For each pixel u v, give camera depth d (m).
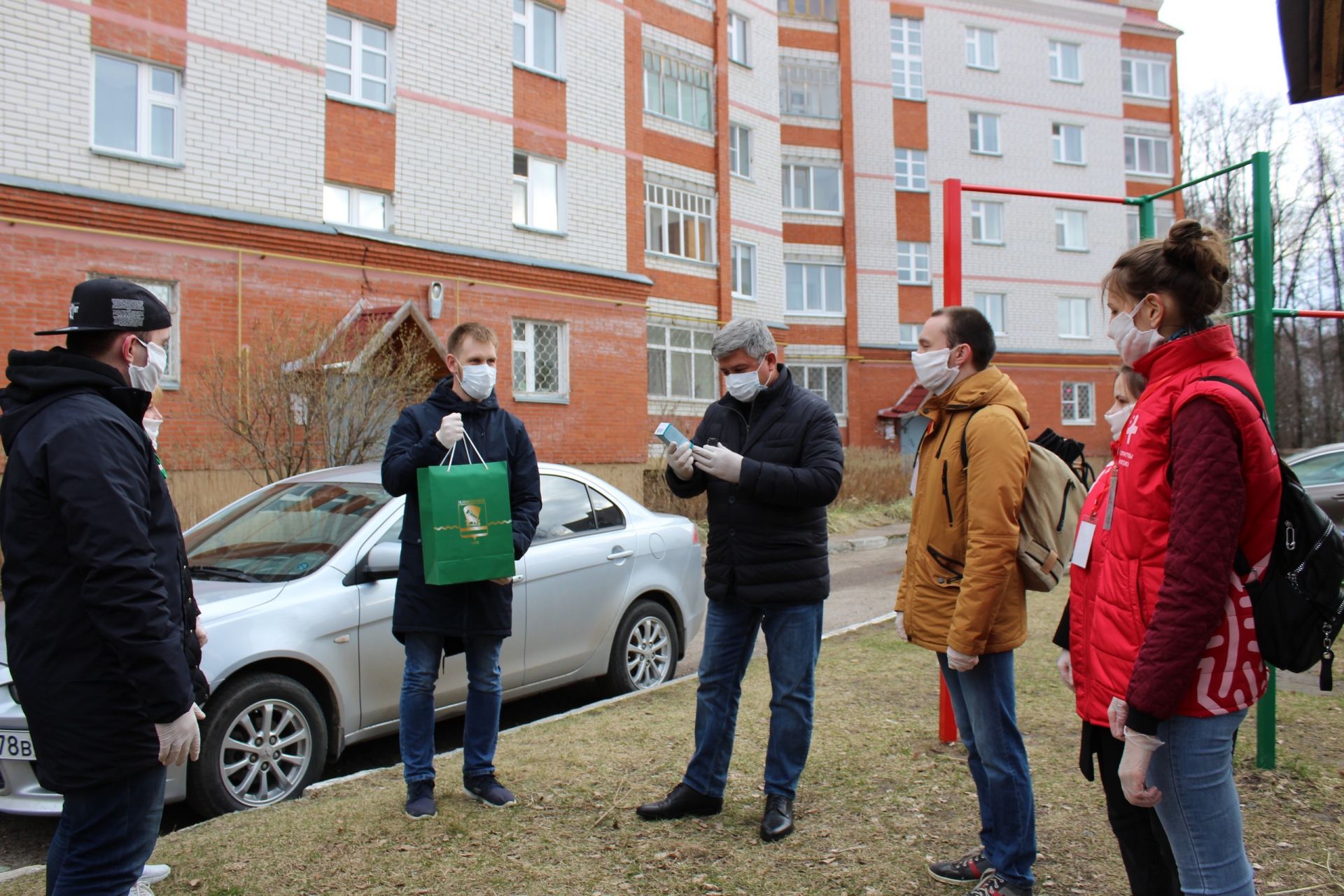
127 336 2.61
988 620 3.02
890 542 17.31
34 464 2.34
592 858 3.60
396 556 5.14
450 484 3.86
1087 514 2.71
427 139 15.97
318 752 4.80
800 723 3.83
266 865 3.56
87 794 2.42
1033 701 5.59
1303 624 2.21
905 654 6.92
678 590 6.86
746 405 4.00
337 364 11.77
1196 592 2.12
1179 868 2.32
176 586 2.59
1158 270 2.37
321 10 14.69
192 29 13.30
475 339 4.14
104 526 2.29
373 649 5.11
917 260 32.50
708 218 23.44
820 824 3.89
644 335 19.12
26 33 11.88
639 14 19.61
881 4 32.12
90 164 12.38
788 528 3.79
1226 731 2.24
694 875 3.45
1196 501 2.14
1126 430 2.44
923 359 3.24
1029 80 34.28
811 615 3.83
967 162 33.28
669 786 4.35
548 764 4.66
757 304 25.42
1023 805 3.16
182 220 12.91
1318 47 4.27
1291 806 3.93
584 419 18.06
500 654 5.66
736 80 25.09
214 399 11.49
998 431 3.05
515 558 4.14
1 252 11.49
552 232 17.75
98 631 2.35
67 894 2.43
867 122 31.84
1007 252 33.72
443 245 16.05
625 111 19.17
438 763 4.76
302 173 14.40
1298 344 39.84
